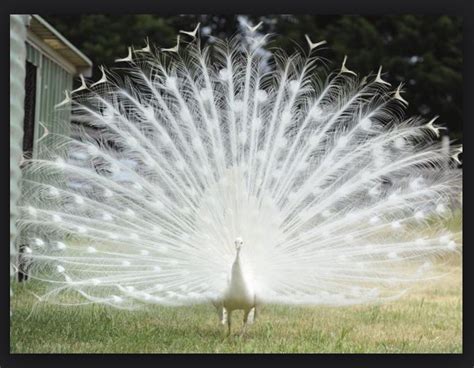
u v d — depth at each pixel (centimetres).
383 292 1086
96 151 873
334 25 2288
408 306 1055
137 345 813
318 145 876
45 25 1094
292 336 873
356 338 880
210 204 844
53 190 874
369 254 857
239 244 773
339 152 874
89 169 872
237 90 927
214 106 884
